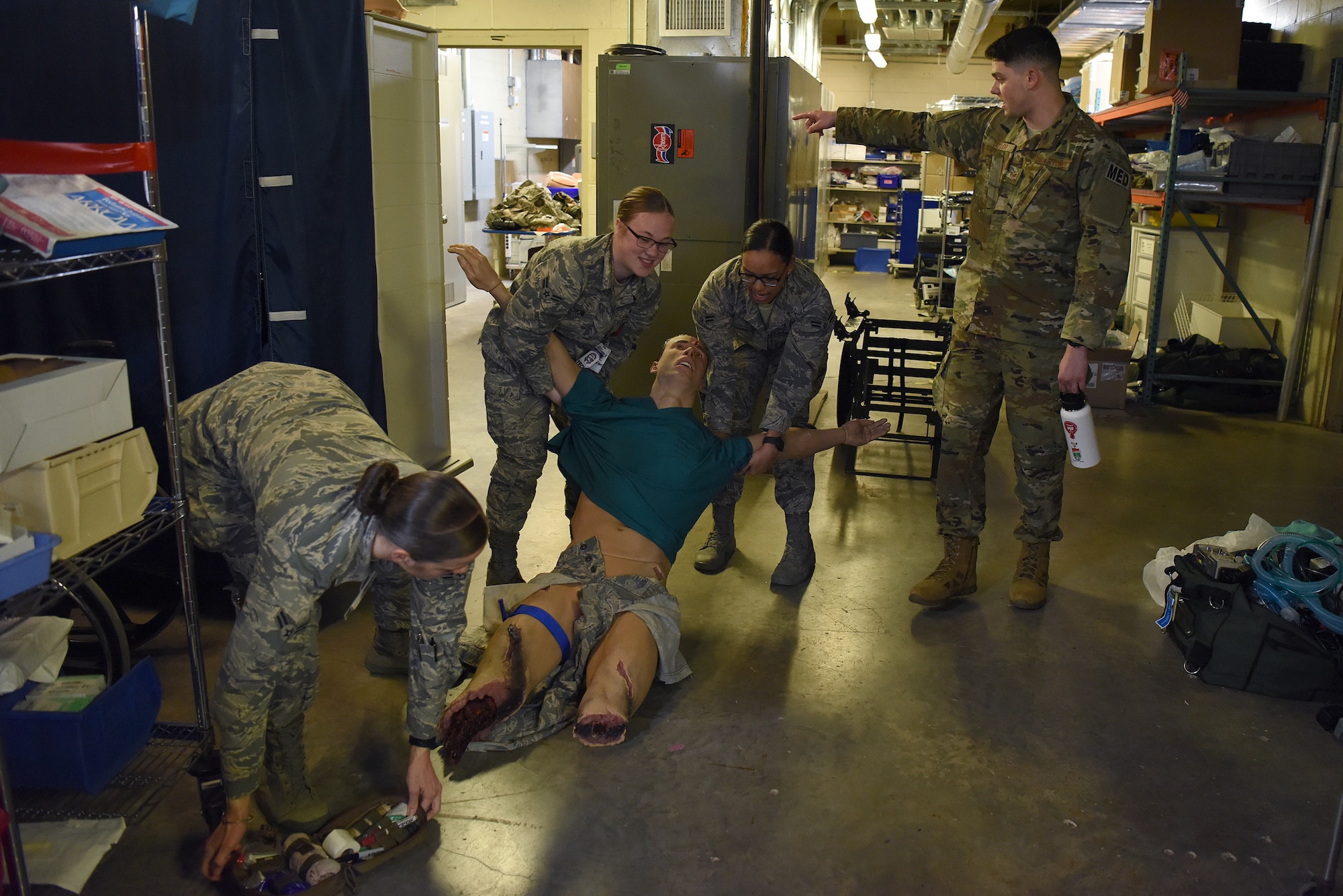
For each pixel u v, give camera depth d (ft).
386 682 8.67
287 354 9.34
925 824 6.97
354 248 10.09
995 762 7.74
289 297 9.24
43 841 6.20
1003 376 9.91
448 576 5.78
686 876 6.40
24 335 8.89
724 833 6.82
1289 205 18.43
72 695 6.53
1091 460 9.41
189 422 6.83
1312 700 8.72
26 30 8.28
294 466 5.57
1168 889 6.37
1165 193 18.93
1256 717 8.46
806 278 9.44
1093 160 8.96
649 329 15.64
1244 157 18.17
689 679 8.87
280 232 9.08
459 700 7.02
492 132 34.19
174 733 7.18
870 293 34.60
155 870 6.31
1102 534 12.65
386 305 12.41
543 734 7.79
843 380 15.49
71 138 8.53
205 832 6.70
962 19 30.73
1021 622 10.18
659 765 7.59
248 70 8.70
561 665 8.11
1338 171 17.65
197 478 6.80
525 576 10.89
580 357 9.21
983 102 30.17
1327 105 17.90
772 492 14.19
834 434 9.44
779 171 15.14
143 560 9.95
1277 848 6.79
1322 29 18.80
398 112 12.27
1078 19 27.30
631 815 7.00
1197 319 21.94
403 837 6.53
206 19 8.59
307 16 9.12
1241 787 7.48
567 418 9.39
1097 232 8.92
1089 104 25.07
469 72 32.55
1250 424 18.35
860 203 45.57
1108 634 9.95
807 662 9.25
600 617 7.93
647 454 8.52
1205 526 12.98
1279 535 9.49
